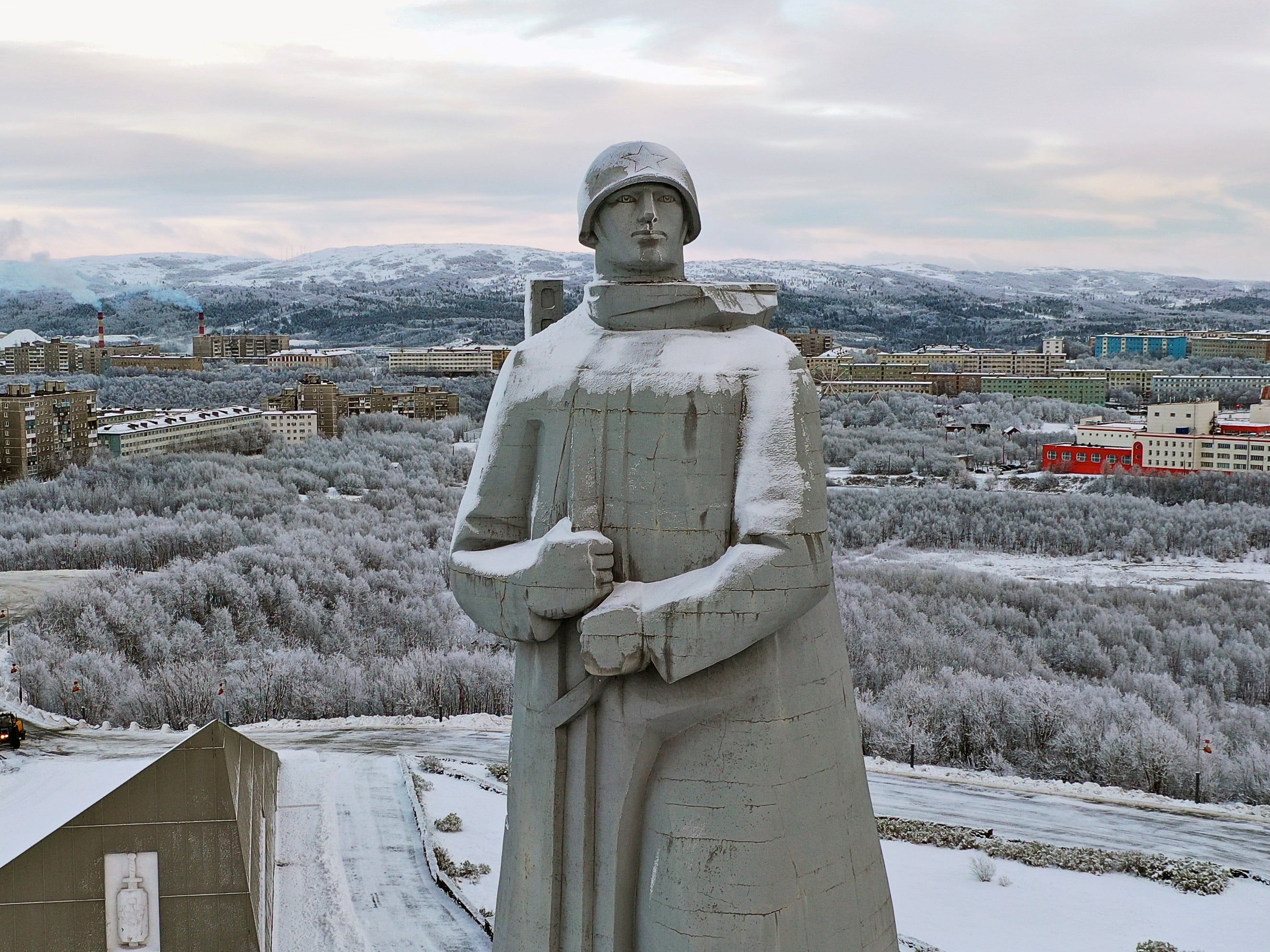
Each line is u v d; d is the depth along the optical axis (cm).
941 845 3903
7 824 2469
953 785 4891
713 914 971
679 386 997
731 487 998
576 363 1035
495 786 4631
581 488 1010
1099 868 3659
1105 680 6769
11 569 9444
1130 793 4803
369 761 5038
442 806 4319
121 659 6756
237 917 2000
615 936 1005
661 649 941
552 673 1016
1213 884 3516
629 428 1004
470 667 6353
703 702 973
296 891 3509
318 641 7625
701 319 1043
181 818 1986
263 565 8719
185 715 6009
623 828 1001
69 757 5331
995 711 5603
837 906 1012
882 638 7212
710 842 977
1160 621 8275
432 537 11131
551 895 1020
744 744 981
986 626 8000
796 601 949
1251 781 4894
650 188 1049
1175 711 5891
